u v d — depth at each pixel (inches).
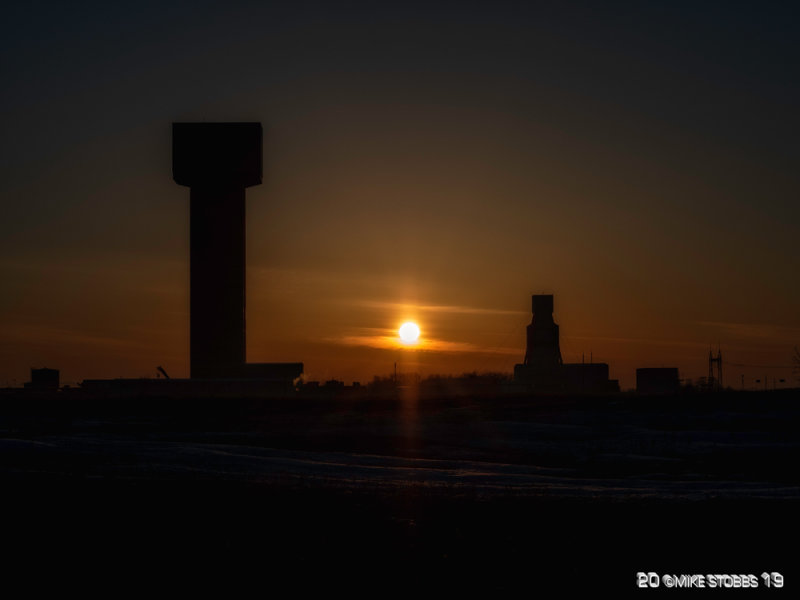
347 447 2107.5
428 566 743.7
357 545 805.9
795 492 1228.5
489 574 725.3
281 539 828.6
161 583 697.0
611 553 788.6
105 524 890.7
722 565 755.4
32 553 777.6
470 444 2146.9
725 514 959.0
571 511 975.6
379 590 684.1
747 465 1768.0
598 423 2630.4
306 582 701.3
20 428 2507.4
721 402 2992.1
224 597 667.4
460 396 3427.7
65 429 2486.5
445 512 965.8
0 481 1175.6
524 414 2839.6
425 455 1982.0
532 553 783.1
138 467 1459.2
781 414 2721.5
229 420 2741.1
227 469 1481.3
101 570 728.3
